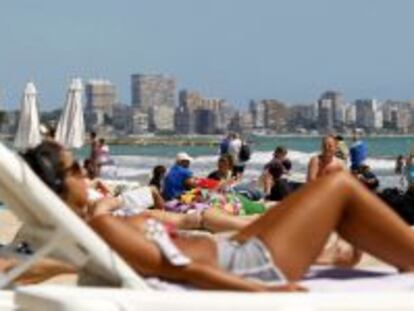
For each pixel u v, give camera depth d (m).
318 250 10.34
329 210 10.34
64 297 8.34
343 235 10.67
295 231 10.25
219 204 35.91
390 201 33.44
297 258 10.21
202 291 9.04
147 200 29.09
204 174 82.56
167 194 40.72
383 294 9.01
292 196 10.43
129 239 9.74
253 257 10.11
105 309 8.30
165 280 9.91
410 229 10.59
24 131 44.53
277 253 10.15
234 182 42.41
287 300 8.73
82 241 9.35
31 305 8.60
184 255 9.88
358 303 8.84
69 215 9.31
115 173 62.94
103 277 9.62
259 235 10.27
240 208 36.28
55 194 9.62
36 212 9.56
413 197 33.56
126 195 28.55
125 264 9.48
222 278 9.59
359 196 10.45
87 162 45.75
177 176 40.78
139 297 8.48
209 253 10.13
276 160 44.12
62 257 10.01
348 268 11.47
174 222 14.44
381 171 104.25
